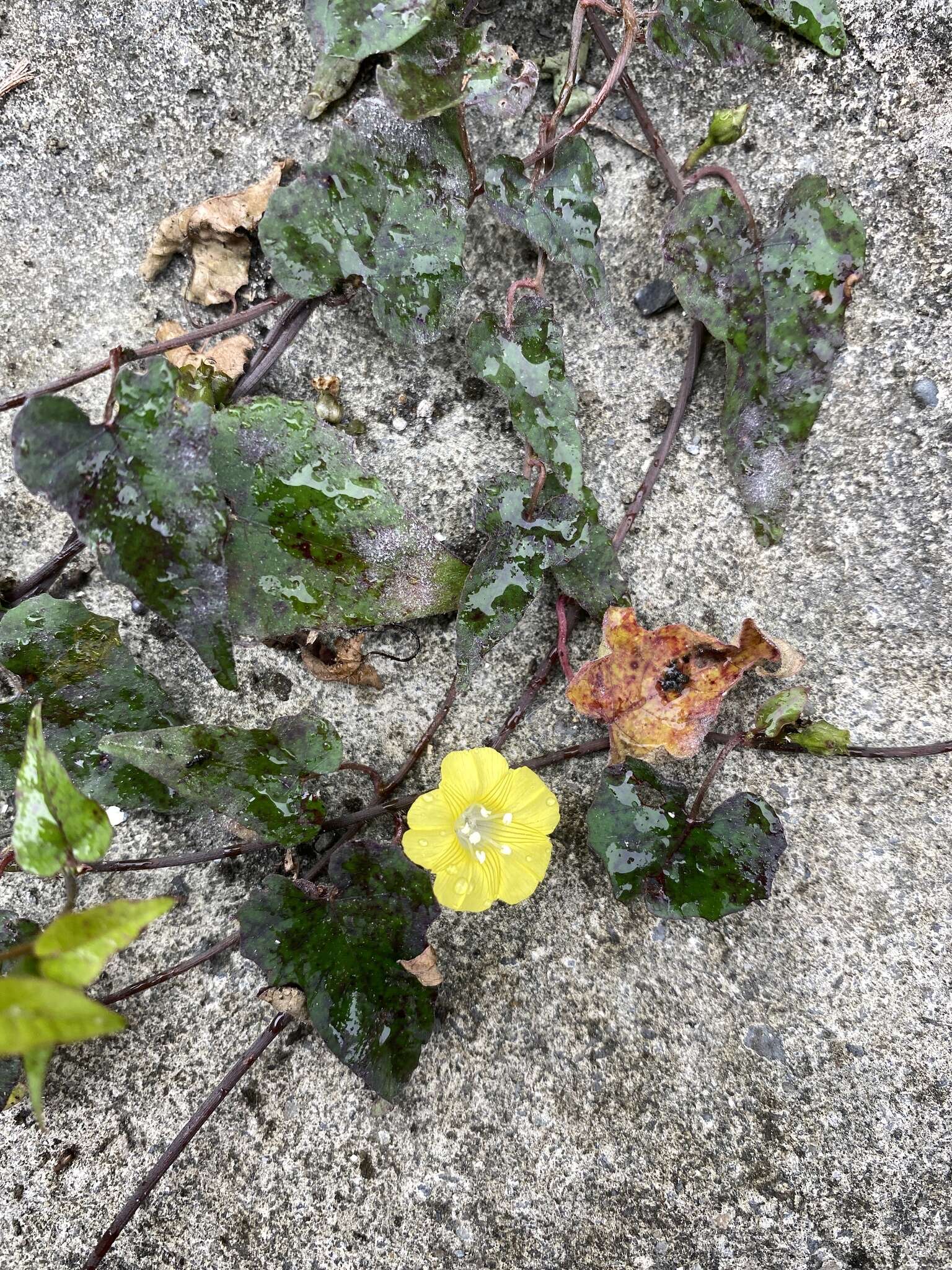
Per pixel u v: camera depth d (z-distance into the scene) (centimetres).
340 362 16
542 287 16
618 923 15
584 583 15
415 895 14
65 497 13
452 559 15
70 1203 15
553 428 15
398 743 16
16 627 15
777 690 16
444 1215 15
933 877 15
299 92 16
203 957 15
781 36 16
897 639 16
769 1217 15
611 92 16
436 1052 15
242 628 15
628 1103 15
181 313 16
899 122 16
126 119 16
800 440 15
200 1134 15
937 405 16
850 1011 15
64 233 16
